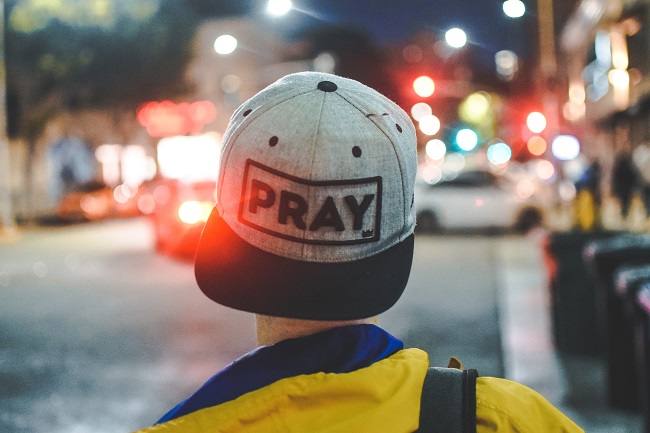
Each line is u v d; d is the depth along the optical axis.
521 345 7.89
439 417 1.13
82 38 29.58
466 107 28.20
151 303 11.02
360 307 1.15
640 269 4.76
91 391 6.57
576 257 7.12
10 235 25.05
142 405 6.21
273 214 1.13
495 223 22.48
